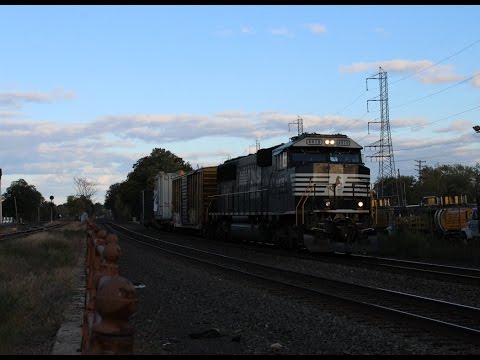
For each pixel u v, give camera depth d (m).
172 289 15.02
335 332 9.22
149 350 7.78
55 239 31.75
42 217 170.62
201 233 41.78
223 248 30.61
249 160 30.69
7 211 154.38
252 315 11.02
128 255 26.27
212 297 13.43
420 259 24.62
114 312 2.79
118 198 154.75
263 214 27.95
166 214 55.91
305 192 23.50
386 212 38.34
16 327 9.06
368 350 8.01
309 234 22.89
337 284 14.86
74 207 138.25
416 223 37.38
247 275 17.02
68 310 11.00
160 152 128.38
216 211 37.16
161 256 25.39
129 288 2.84
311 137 24.25
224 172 35.66
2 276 15.77
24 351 7.75
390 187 91.88
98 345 2.79
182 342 8.88
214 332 9.33
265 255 25.08
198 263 21.69
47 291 13.00
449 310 10.84
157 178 62.53
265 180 27.84
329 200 23.34
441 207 36.56
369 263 20.56
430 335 8.80
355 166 24.14
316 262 21.20
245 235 31.22
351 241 22.80
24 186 158.12
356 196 23.83
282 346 8.45
